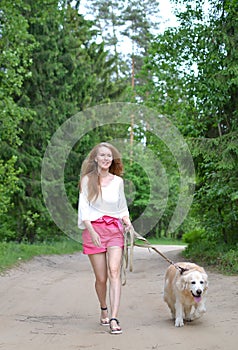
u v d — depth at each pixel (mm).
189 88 17594
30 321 6949
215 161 15734
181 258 18203
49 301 8922
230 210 16031
